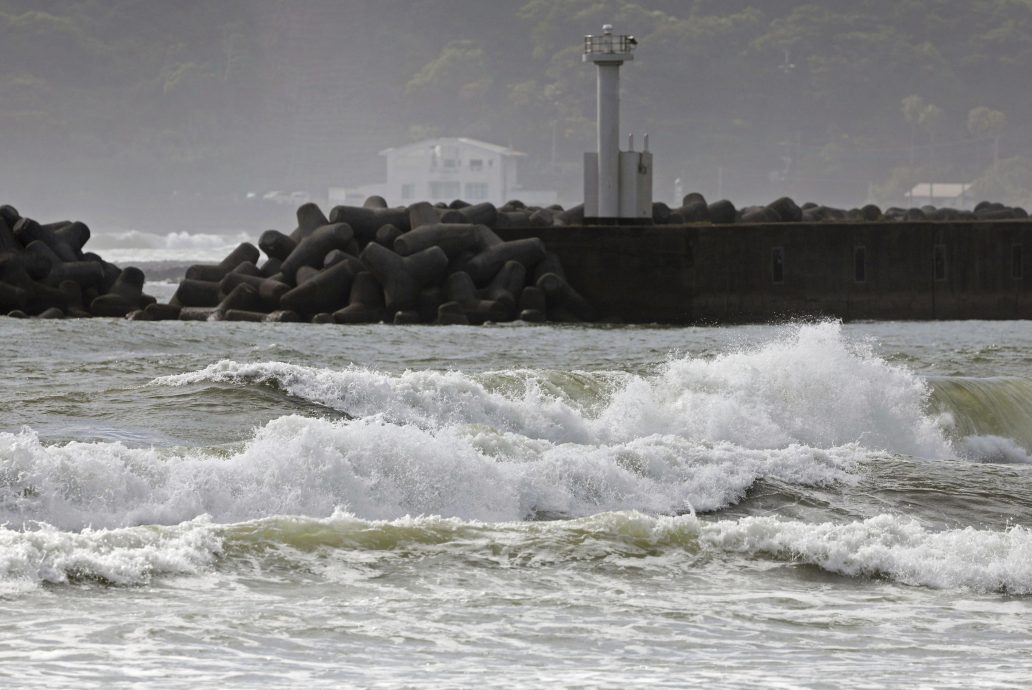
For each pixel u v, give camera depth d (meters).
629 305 136.38
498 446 45.16
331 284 126.50
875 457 50.56
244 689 24.67
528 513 41.59
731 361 61.44
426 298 127.06
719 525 37.53
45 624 28.33
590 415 57.72
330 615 30.11
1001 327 130.62
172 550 33.31
